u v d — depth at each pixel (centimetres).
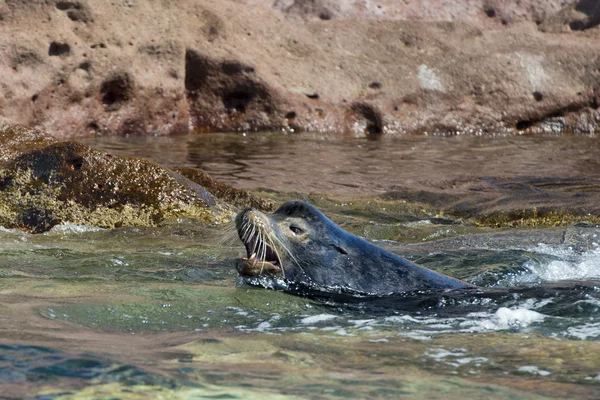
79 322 1702
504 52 7275
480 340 1630
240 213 2136
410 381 1299
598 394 1260
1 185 3312
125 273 2322
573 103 7212
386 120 6688
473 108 6962
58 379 1216
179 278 2278
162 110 6175
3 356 1324
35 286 2066
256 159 5122
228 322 1772
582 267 2575
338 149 5700
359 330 1720
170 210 3278
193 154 5197
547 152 5806
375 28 7238
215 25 6581
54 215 3183
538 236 3102
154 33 6231
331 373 1327
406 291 2128
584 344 1600
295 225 2188
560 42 7456
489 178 4719
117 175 3331
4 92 5403
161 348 1463
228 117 6456
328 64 6862
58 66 5691
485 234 3164
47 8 5838
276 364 1373
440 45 7238
